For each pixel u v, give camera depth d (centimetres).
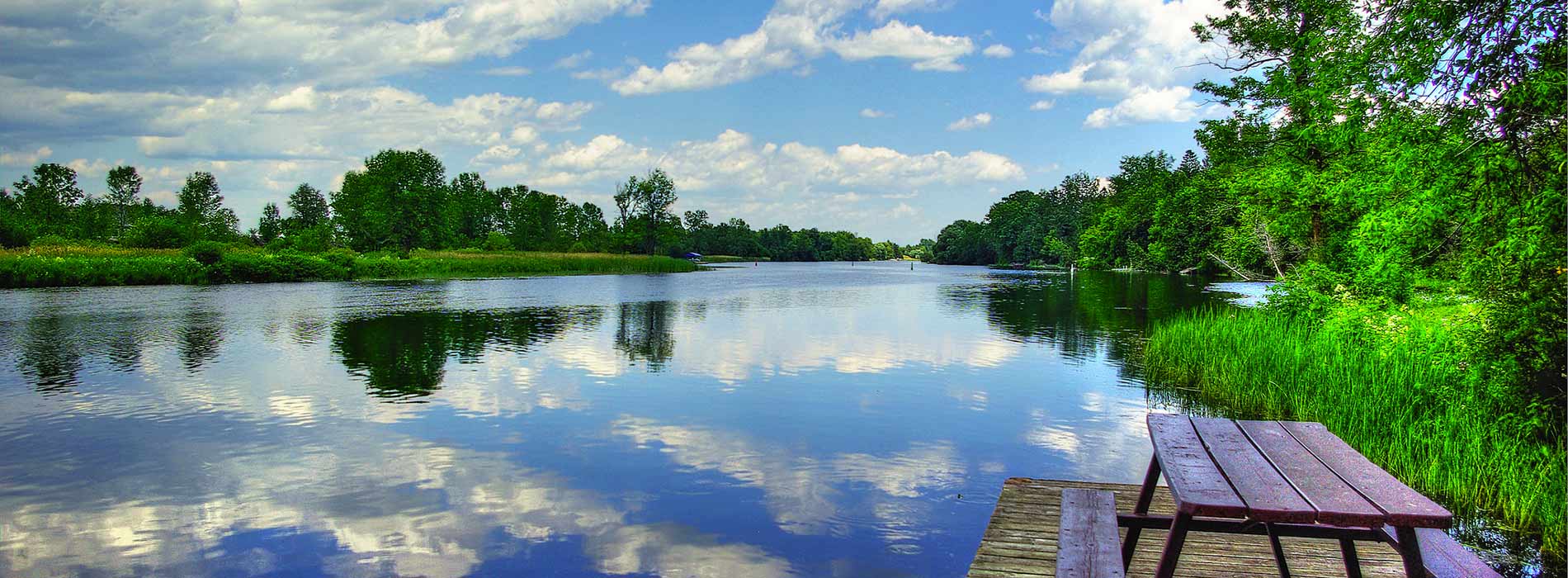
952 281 5997
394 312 2809
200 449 967
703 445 993
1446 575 345
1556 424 768
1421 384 1010
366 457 933
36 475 867
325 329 2244
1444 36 840
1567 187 687
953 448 984
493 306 3108
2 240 5581
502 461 920
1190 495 336
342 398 1269
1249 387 1266
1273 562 520
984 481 852
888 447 987
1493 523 674
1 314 2631
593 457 939
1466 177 851
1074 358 1759
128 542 686
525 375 1497
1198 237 6166
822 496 801
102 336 2058
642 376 1496
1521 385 799
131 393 1305
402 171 7744
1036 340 2088
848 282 5697
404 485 837
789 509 764
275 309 2895
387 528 718
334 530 712
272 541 689
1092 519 431
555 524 727
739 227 18762
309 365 1600
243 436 1029
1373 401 988
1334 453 403
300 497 797
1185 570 510
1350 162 1856
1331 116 1848
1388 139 995
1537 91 721
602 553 662
